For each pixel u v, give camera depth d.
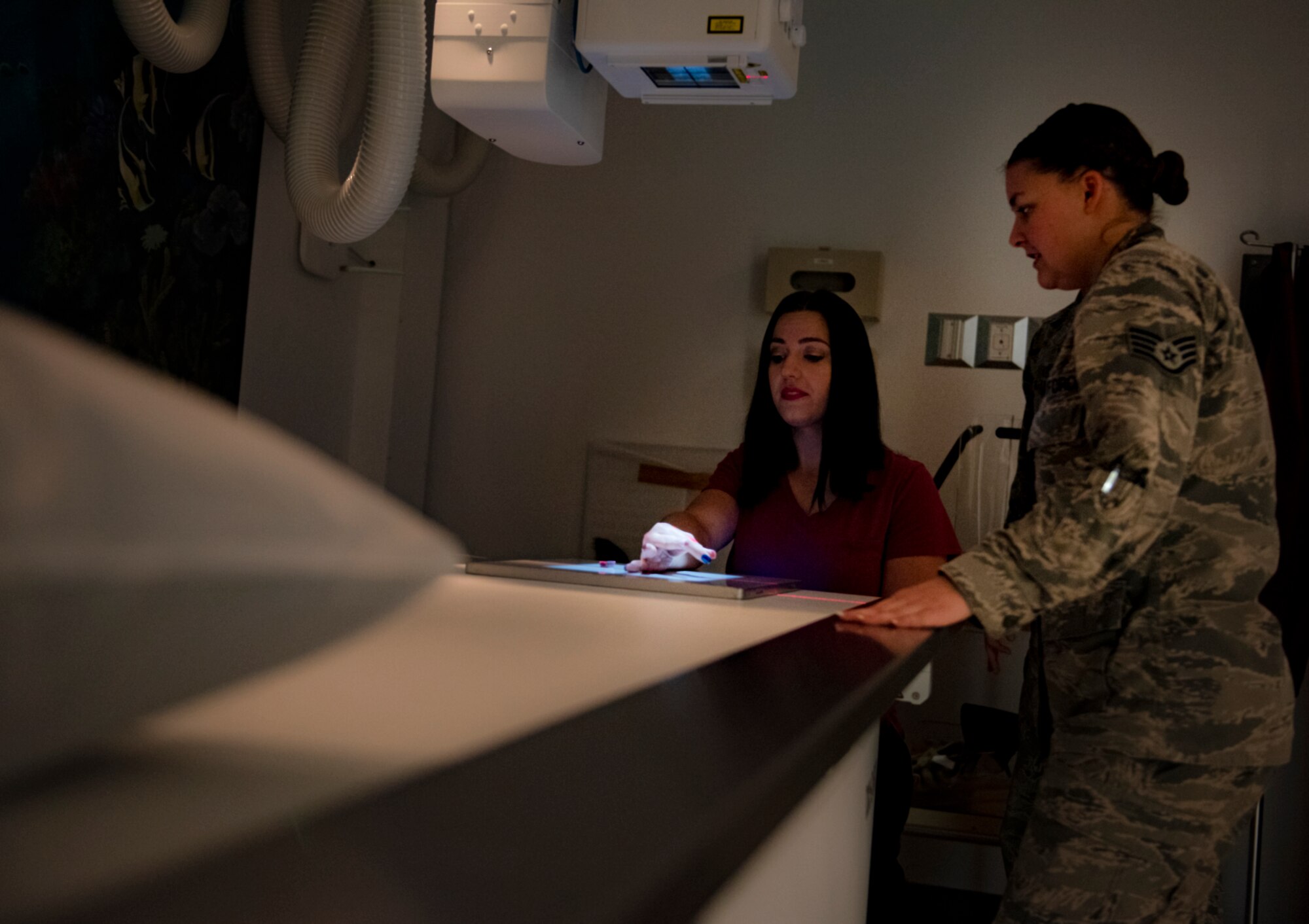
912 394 3.32
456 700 0.55
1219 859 1.35
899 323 3.33
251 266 2.68
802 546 2.21
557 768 0.36
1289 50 3.16
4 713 0.13
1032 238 1.60
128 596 0.14
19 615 0.12
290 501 0.17
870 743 1.05
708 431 3.43
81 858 0.22
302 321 2.97
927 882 3.22
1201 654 1.31
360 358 3.33
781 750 0.44
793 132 3.41
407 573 0.20
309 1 2.87
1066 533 1.22
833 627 1.15
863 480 2.16
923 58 3.35
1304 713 3.04
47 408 0.12
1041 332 1.77
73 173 2.01
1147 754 1.32
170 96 2.30
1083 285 1.60
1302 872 3.04
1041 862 1.37
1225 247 3.16
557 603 1.24
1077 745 1.37
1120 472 1.21
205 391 2.52
